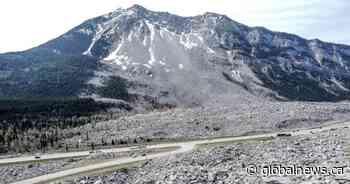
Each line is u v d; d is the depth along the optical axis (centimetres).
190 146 14375
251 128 18362
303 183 6425
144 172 9525
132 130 18888
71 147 16550
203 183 7288
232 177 7419
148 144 15825
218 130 18338
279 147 9931
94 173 9981
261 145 10538
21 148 16875
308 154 8638
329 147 9175
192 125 19138
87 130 19912
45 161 13175
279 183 6644
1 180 10781
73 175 10144
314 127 18588
